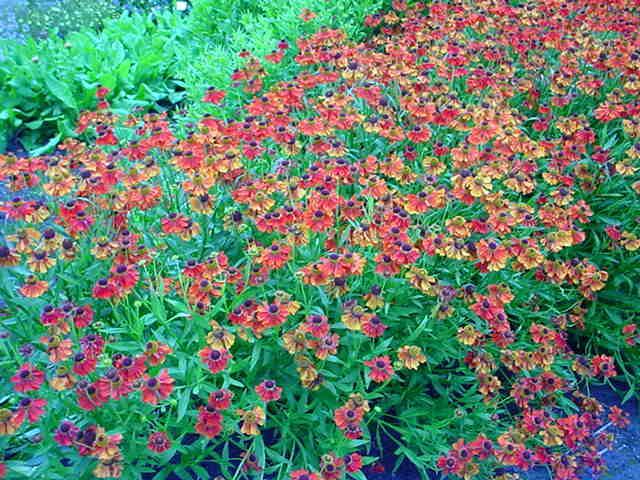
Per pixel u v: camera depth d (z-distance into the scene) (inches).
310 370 43.1
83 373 38.0
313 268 43.6
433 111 60.6
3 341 43.7
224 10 108.3
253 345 46.4
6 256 42.1
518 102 76.9
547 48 82.1
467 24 82.6
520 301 57.9
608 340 61.9
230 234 52.5
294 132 56.2
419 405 53.0
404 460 51.9
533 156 57.2
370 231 46.8
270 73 84.0
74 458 41.2
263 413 40.8
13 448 44.1
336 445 44.8
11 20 125.2
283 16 93.7
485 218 57.6
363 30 101.1
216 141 54.0
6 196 68.4
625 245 57.8
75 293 48.3
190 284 47.4
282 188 49.1
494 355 53.8
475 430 50.6
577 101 75.3
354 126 65.1
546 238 51.9
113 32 110.3
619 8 88.2
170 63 105.0
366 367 45.3
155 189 49.4
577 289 58.3
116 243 45.3
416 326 50.9
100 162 50.8
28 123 91.0
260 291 47.9
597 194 64.3
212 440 46.3
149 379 37.8
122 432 40.1
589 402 53.3
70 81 93.1
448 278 53.2
